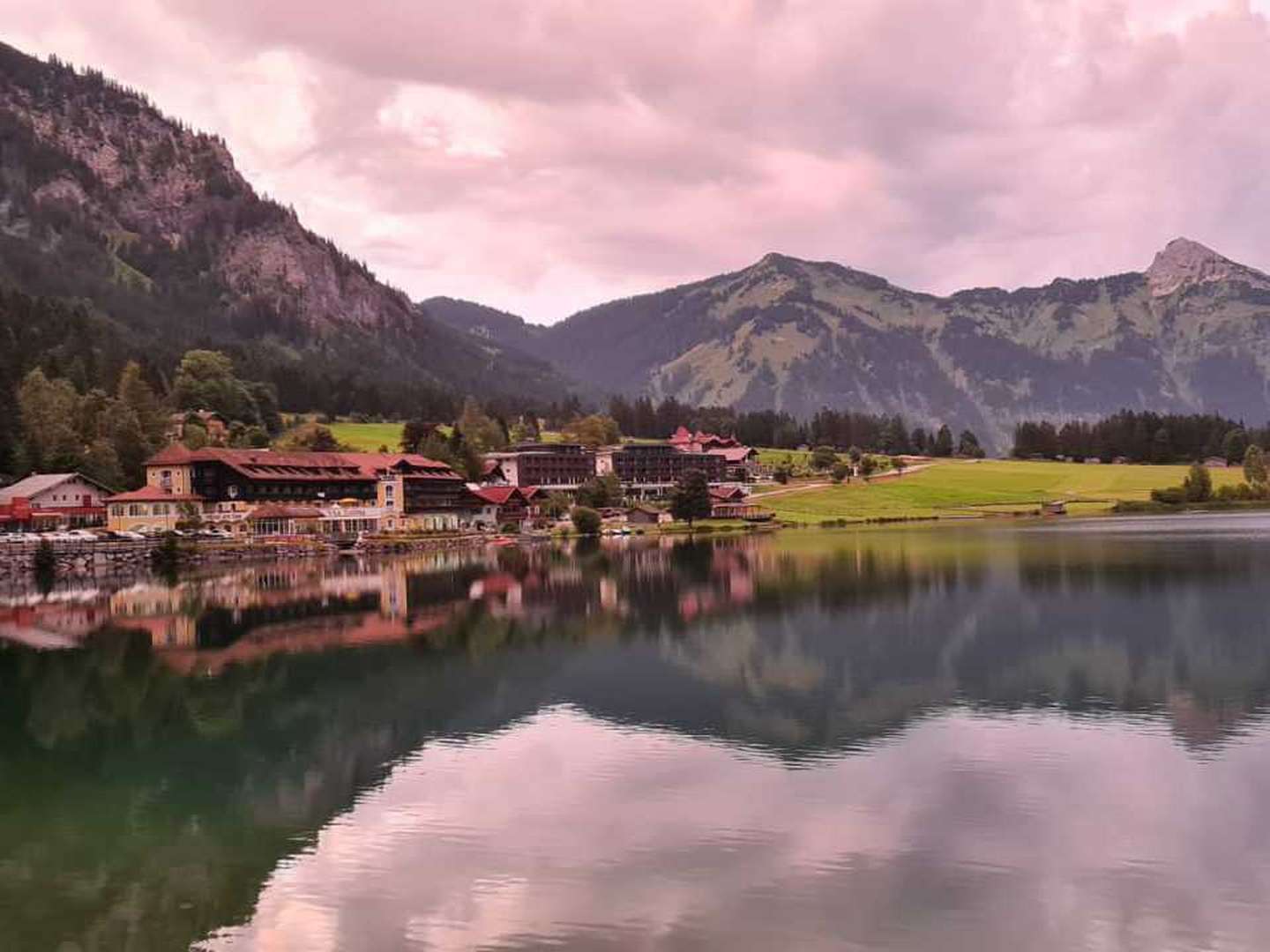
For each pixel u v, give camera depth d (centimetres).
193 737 5341
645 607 9581
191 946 3097
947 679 6194
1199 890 3278
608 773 4550
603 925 3139
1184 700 5566
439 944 3055
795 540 18575
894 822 3884
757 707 5638
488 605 10031
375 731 5372
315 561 16250
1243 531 18312
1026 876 3400
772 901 3262
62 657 7500
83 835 3991
